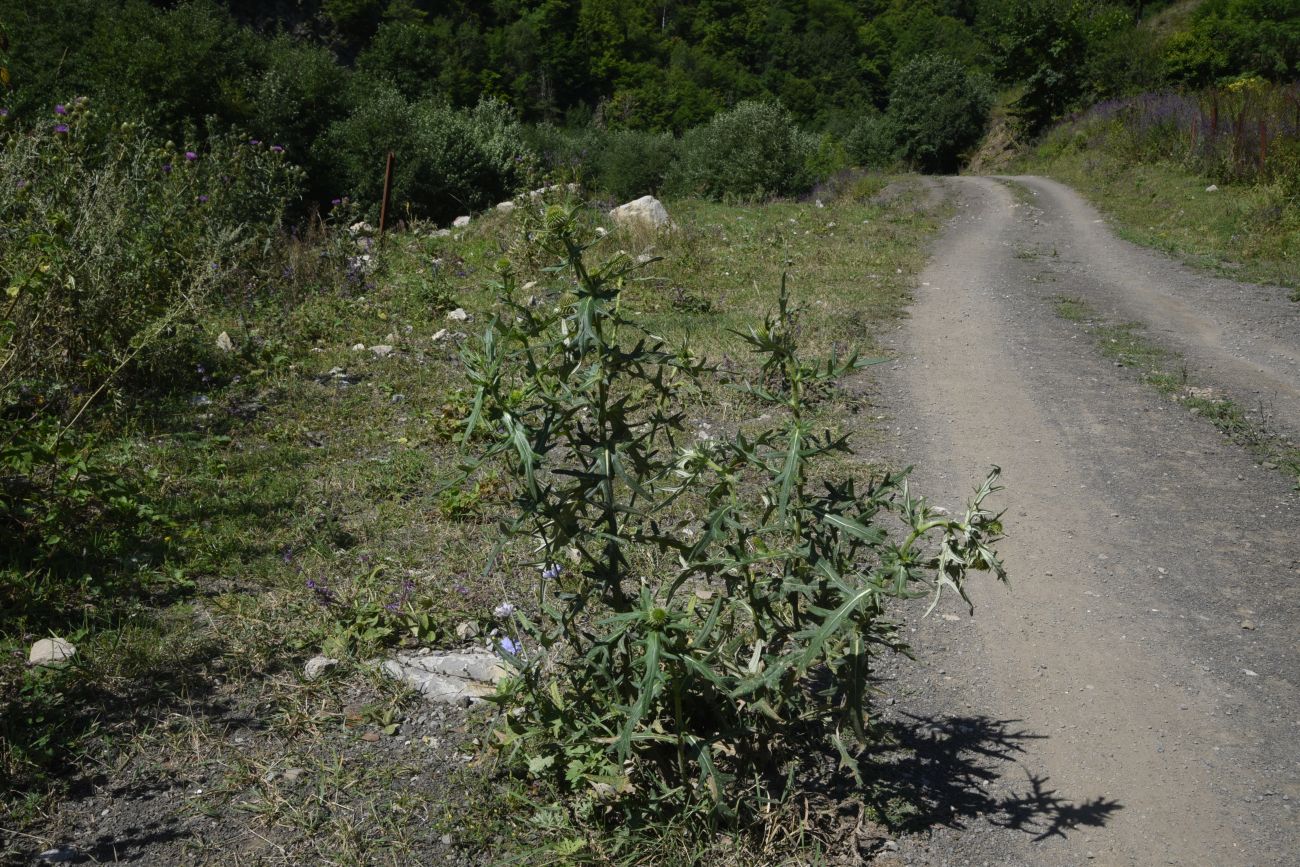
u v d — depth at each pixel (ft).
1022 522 16.49
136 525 14.24
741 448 7.91
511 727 9.04
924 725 10.76
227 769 9.54
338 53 222.89
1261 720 11.05
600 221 43.68
